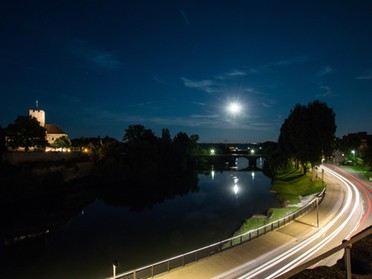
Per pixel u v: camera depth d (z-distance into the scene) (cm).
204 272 2520
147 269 3316
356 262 748
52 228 5278
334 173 8275
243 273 2481
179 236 4609
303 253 2841
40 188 7612
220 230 4750
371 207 4512
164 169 12500
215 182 10088
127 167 10681
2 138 8869
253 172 13612
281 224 3719
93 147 12419
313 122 6588
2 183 6781
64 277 3422
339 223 3731
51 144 11944
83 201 7381
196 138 17500
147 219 5694
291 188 7356
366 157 7781
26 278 3425
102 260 3844
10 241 4653
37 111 12800
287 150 8369
